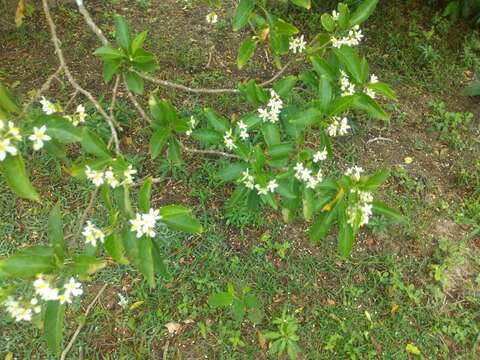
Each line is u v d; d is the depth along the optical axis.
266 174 0.83
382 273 1.21
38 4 1.68
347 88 0.86
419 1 1.90
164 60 1.60
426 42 1.76
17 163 0.59
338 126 0.83
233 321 1.09
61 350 1.03
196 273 1.16
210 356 1.06
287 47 0.93
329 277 1.20
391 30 1.80
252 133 1.33
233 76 1.59
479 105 1.62
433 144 1.51
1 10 1.61
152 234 0.66
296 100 1.40
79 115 0.87
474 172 1.41
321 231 0.82
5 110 0.66
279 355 1.06
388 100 1.59
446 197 1.38
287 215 0.88
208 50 1.66
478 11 1.81
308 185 0.80
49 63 1.54
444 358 1.09
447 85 1.66
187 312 1.10
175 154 0.94
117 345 1.06
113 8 1.75
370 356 1.07
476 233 1.30
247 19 0.88
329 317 1.13
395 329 1.12
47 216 1.22
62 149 0.71
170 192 1.29
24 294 0.77
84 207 1.24
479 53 1.77
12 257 0.60
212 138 0.92
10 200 1.24
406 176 1.39
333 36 0.90
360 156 1.45
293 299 1.15
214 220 1.26
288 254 1.22
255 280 1.17
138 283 1.14
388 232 1.28
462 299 1.19
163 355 1.05
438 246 1.27
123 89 1.48
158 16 1.75
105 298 1.12
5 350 1.02
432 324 1.13
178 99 1.48
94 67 1.55
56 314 0.63
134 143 1.38
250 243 1.23
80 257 0.63
